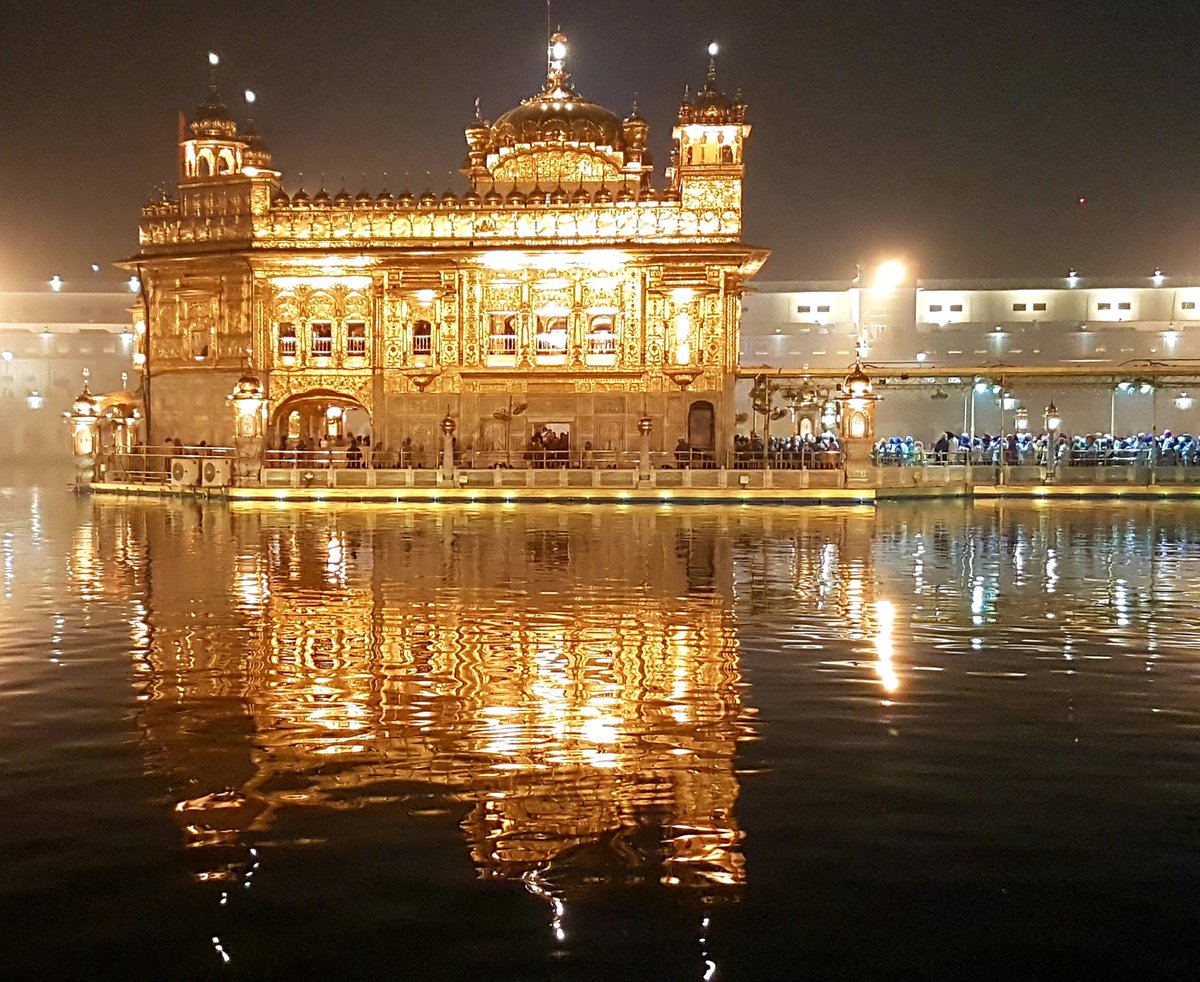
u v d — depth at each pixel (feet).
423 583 68.59
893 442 166.71
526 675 44.50
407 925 23.86
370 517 118.83
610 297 152.97
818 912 24.45
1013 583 69.36
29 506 133.69
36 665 46.44
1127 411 248.11
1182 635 52.95
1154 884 25.77
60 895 25.25
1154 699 41.09
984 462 155.63
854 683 43.32
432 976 21.93
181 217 160.66
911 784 32.04
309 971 22.12
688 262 150.92
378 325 155.53
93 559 80.84
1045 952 22.84
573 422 154.20
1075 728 37.42
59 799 30.91
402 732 36.81
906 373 153.38
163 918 24.20
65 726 37.65
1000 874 26.25
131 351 264.52
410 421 156.15
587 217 152.15
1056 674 44.93
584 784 31.99
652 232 151.53
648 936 23.41
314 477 141.08
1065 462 153.07
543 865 26.73
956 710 39.55
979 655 48.42
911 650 49.37
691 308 151.94
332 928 23.75
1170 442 169.27
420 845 27.81
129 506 134.10
